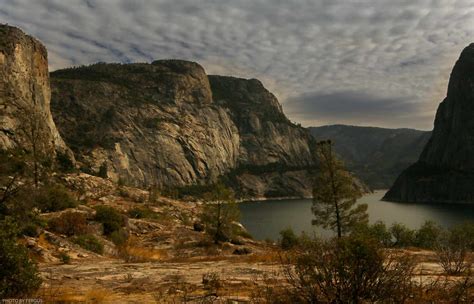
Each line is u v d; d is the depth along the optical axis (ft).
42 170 126.82
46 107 385.09
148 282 43.91
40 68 383.24
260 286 36.32
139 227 144.36
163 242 123.44
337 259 22.53
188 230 146.00
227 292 34.78
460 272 41.93
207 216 127.85
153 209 206.69
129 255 83.56
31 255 67.87
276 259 62.13
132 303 32.30
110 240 109.60
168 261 69.05
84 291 38.55
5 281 33.40
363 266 22.13
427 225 122.93
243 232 162.91
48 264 63.41
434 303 25.41
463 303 26.05
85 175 278.46
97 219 121.29
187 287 38.91
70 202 142.31
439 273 42.11
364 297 21.99
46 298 34.27
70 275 49.78
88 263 66.18
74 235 98.37
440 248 54.65
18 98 323.78
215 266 57.26
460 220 391.04
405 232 122.83
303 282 23.52
